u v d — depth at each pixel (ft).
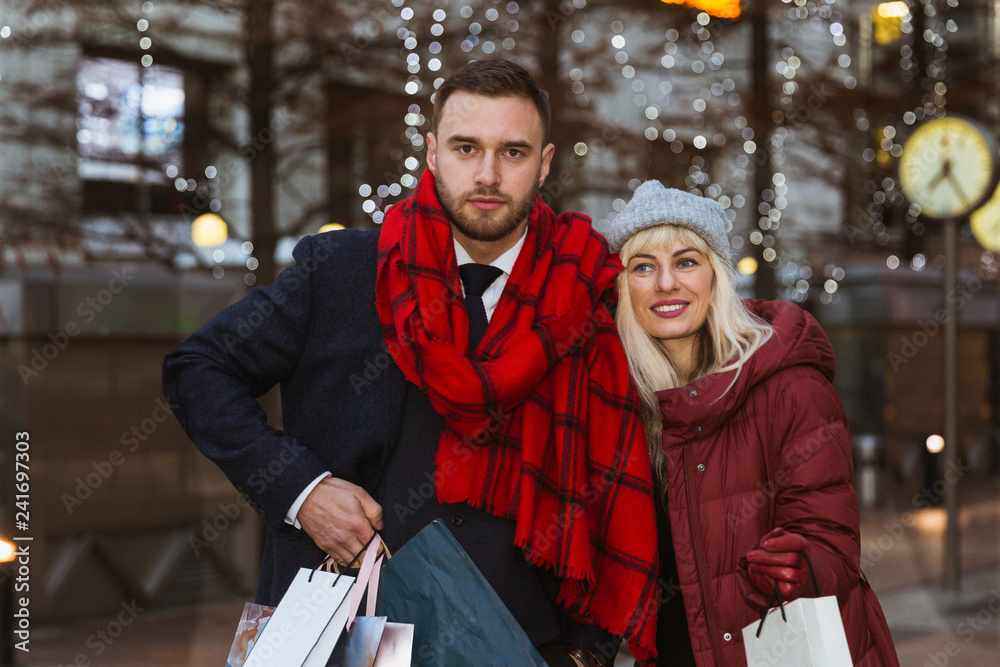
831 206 41.04
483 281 7.72
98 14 24.21
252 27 24.68
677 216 8.21
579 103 26.25
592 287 7.98
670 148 29.48
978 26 37.76
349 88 26.21
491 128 7.23
